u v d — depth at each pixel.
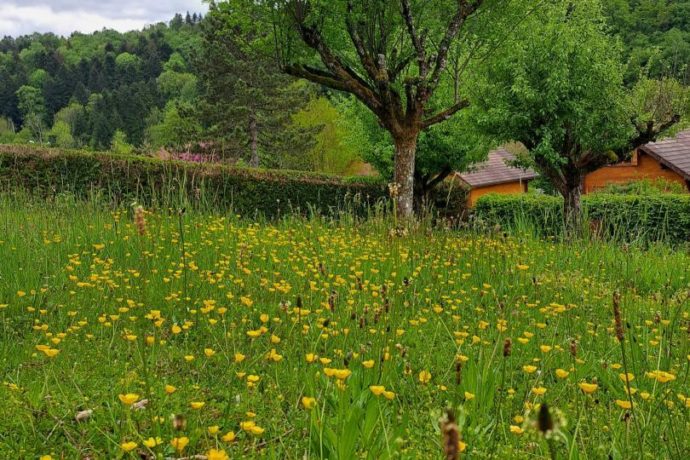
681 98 14.46
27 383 3.50
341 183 18.95
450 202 22.03
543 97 13.07
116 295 5.48
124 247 7.27
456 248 7.98
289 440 2.89
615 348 4.47
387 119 12.98
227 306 5.40
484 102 14.19
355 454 2.55
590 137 13.54
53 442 2.80
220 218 9.83
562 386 3.62
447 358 4.15
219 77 36.22
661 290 6.92
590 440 2.82
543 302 5.92
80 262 6.46
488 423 3.11
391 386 3.33
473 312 5.36
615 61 13.77
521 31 13.64
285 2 12.31
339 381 2.72
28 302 5.29
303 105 36.53
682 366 3.82
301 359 3.79
